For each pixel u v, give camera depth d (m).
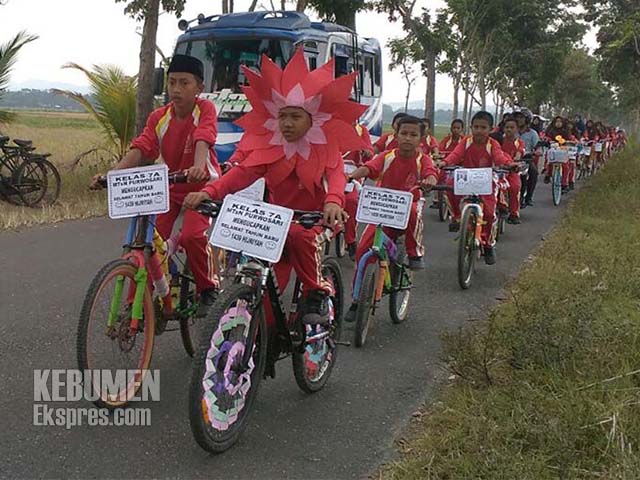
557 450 3.60
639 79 31.12
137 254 4.39
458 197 8.13
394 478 3.64
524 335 4.97
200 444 3.78
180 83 4.71
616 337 5.05
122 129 14.99
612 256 7.96
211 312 3.76
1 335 5.58
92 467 3.76
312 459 3.93
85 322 4.08
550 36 38.09
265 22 11.80
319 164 4.23
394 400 4.75
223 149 10.84
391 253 6.02
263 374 4.25
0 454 3.84
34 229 9.77
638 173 17.34
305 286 4.42
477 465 3.56
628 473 3.36
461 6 27.94
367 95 14.38
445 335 5.23
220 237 3.94
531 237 10.74
